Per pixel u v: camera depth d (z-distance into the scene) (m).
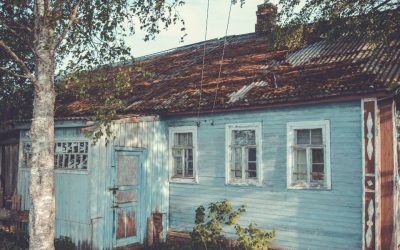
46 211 7.27
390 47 9.79
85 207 9.69
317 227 9.06
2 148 12.40
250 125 10.27
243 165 10.41
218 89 11.20
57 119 10.21
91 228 9.54
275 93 9.59
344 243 8.66
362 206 8.28
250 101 9.80
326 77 9.41
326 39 11.88
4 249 9.58
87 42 8.74
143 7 8.52
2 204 11.92
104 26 8.68
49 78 7.66
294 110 9.55
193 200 11.21
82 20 8.66
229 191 10.55
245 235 9.65
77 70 8.10
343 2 9.31
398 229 8.38
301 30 9.98
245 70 11.99
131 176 10.59
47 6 7.70
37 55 7.64
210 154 10.98
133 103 12.47
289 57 11.76
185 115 11.45
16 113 11.88
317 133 9.30
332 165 8.93
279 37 10.18
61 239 10.13
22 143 11.59
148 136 11.16
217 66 13.35
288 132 9.57
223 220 10.23
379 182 8.16
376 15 9.11
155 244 10.80
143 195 10.87
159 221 11.12
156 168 11.35
